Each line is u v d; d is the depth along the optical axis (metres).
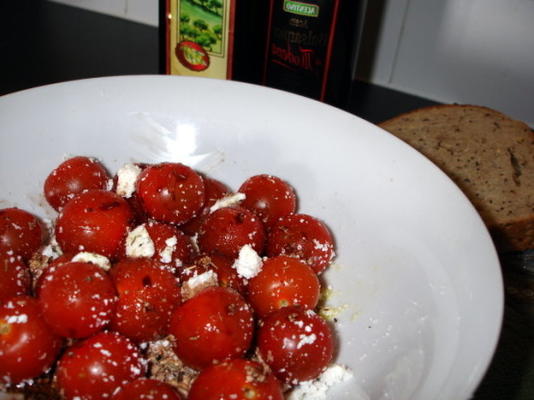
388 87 0.36
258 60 0.27
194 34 0.26
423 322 0.16
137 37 0.38
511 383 0.19
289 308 0.16
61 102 0.21
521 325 0.21
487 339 0.13
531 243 0.27
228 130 0.22
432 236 0.17
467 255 0.15
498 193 0.28
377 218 0.19
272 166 0.22
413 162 0.19
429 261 0.17
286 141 0.22
